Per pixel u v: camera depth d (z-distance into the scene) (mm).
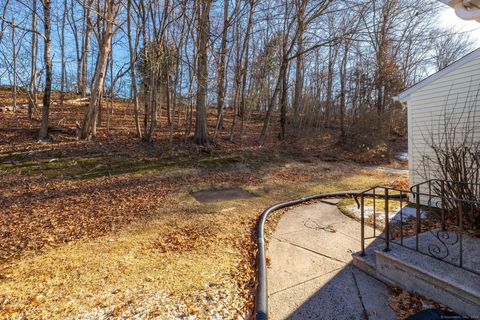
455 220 4113
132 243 3961
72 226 4582
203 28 9602
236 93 13008
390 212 5496
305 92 19266
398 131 18000
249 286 2846
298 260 3457
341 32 12805
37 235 4188
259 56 15328
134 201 6008
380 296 2641
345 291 2742
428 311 2207
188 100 11953
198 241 4059
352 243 3986
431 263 2672
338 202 6406
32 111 13328
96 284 2844
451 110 5582
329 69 19094
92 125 10281
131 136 11117
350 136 15477
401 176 10000
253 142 13359
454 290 2277
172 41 11664
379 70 16281
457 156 4066
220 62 11250
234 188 7570
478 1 2635
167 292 2703
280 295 2697
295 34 12578
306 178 9141
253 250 3746
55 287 2785
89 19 9625
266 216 5090
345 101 18594
